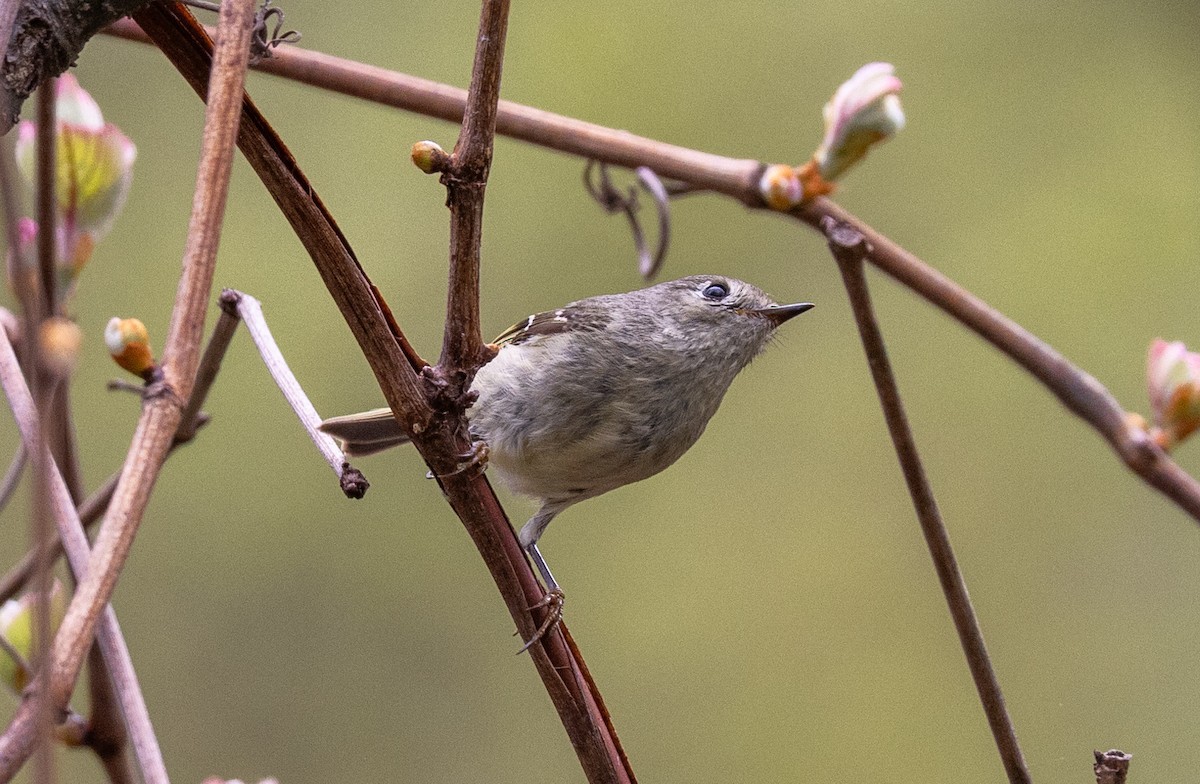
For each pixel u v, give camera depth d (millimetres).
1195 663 10750
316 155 11406
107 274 10688
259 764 10031
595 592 11359
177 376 2516
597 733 3822
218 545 10453
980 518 11250
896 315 11750
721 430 11797
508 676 10523
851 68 12000
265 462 10688
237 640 10266
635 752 10789
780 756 10766
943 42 12008
